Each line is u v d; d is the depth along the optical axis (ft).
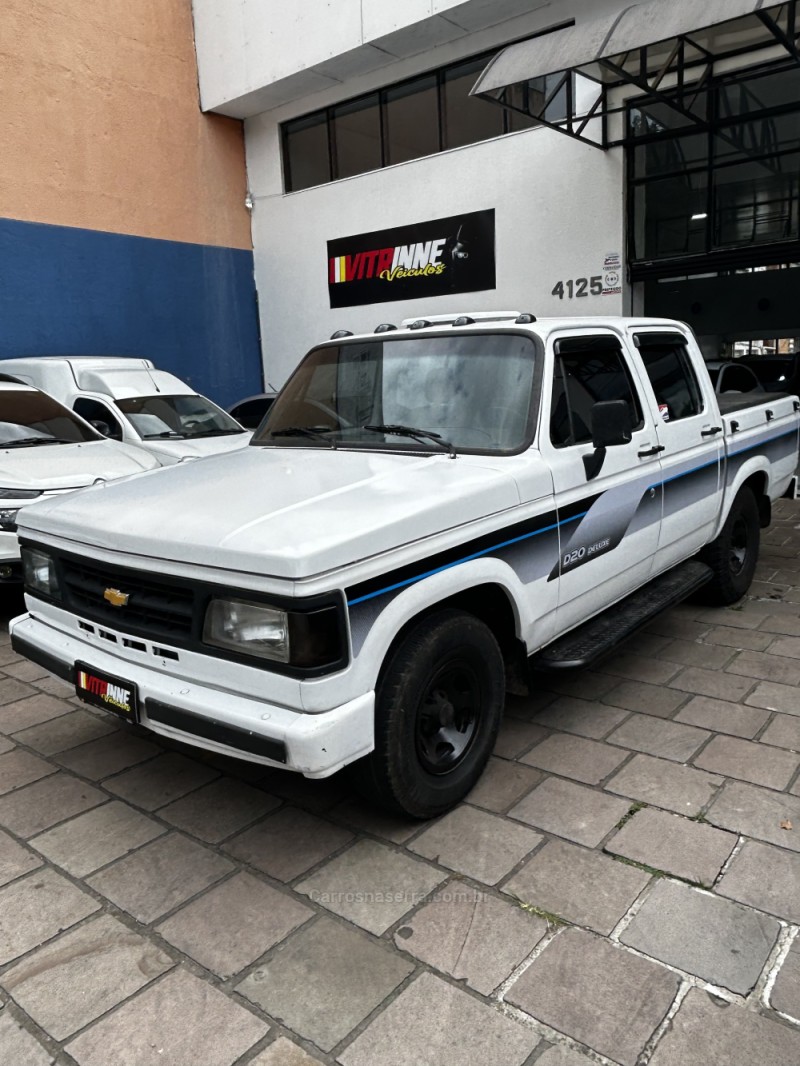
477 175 40.57
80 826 10.55
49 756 12.55
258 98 46.47
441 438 11.92
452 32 39.24
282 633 8.32
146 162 45.47
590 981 7.63
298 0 42.11
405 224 43.86
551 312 39.50
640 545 13.80
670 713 13.20
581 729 12.76
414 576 9.25
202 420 31.71
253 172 50.60
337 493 9.93
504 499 10.50
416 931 8.38
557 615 11.93
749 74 32.55
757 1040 6.95
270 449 13.34
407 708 9.41
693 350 16.43
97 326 44.24
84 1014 7.43
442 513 9.57
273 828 10.38
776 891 8.82
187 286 48.39
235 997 7.58
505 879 9.16
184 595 9.18
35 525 11.38
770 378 40.04
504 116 39.50
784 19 29.14
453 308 42.93
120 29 43.37
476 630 10.31
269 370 52.75
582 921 8.45
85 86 42.19
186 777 11.80
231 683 8.83
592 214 37.27
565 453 11.73
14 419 22.99
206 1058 6.93
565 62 28.66
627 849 9.62
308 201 47.98
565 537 11.69
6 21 38.73
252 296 52.19
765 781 11.02
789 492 21.21
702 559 17.66
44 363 32.55
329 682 8.32
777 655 15.53
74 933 8.52
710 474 16.03
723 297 41.75
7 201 39.83
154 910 8.84
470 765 10.62
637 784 11.07
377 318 46.42
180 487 11.00
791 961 7.82
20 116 39.83
